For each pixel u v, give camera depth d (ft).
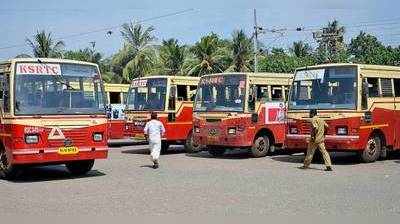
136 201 33.76
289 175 46.24
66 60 45.70
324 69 55.47
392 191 37.17
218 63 170.40
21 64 43.60
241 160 60.64
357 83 53.42
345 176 45.37
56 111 44.01
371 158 55.98
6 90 43.65
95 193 37.27
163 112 70.13
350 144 52.90
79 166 48.75
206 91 65.72
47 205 32.76
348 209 30.68
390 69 58.03
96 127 45.96
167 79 71.10
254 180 43.14
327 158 49.67
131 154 70.64
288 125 56.90
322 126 49.75
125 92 88.53
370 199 33.96
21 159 42.29
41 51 171.22
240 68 169.78
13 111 42.68
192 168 52.65
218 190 37.99
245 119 61.98
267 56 181.68
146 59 173.99
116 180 44.11
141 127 71.72
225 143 62.69
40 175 48.67
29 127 42.70
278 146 66.59
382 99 56.54
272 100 65.31
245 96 62.23
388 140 57.36
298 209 30.71
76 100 45.37
